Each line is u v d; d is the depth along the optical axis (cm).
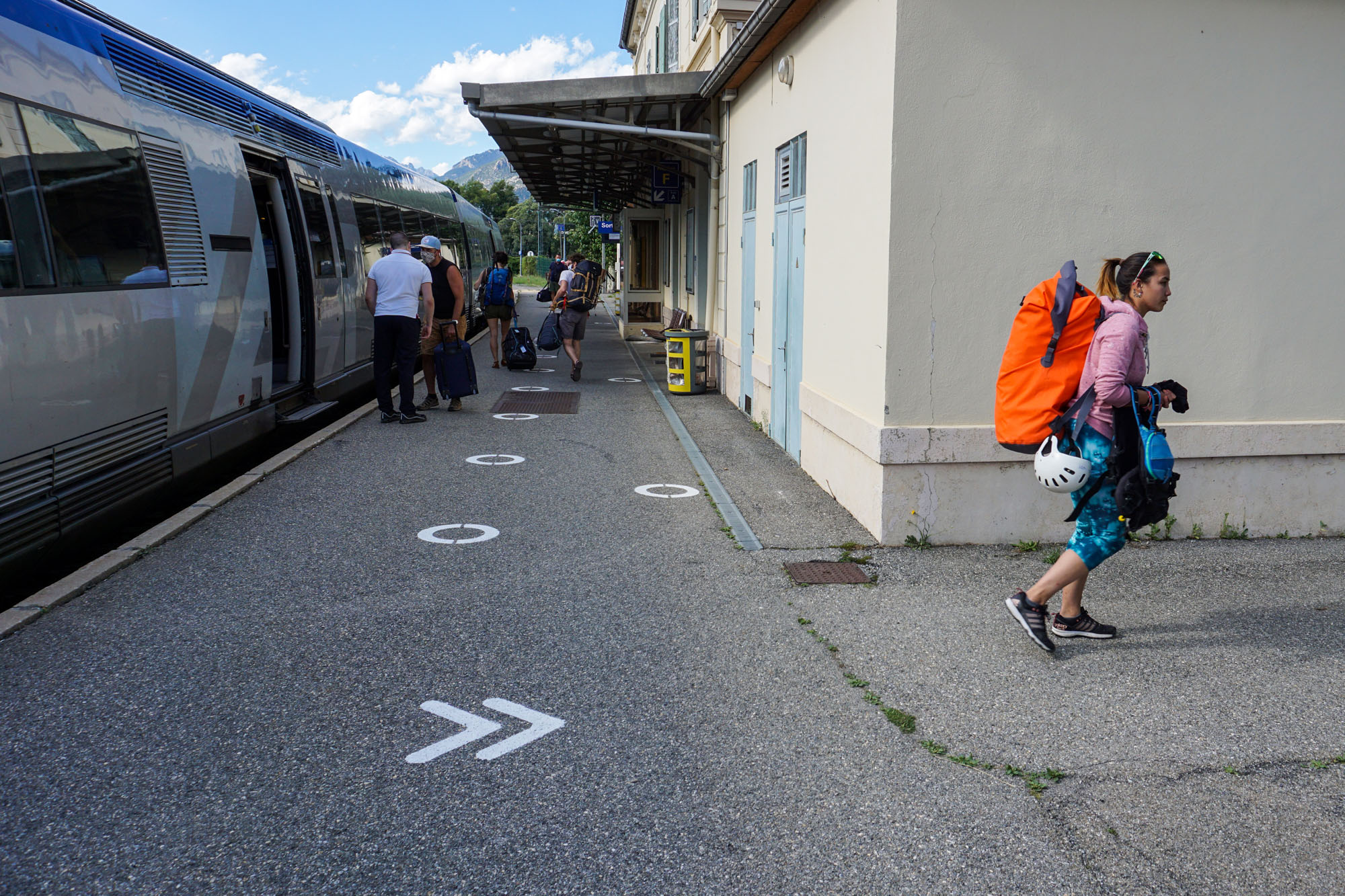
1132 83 570
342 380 1089
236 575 527
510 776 324
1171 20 568
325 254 1045
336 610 478
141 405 603
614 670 411
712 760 336
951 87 559
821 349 734
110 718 360
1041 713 375
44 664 407
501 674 405
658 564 556
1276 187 591
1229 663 422
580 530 623
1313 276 602
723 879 270
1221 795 318
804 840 289
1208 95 578
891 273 568
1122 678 407
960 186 566
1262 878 274
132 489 585
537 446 891
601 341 2144
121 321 577
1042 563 559
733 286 1165
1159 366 600
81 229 544
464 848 282
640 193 2400
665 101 1241
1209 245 591
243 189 810
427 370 1096
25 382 476
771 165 923
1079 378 412
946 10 552
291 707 372
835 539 605
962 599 502
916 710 377
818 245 738
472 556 568
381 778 321
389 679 399
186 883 264
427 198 1852
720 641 444
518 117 1193
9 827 289
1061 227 577
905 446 579
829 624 466
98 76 595
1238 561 570
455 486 734
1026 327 415
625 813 303
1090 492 414
